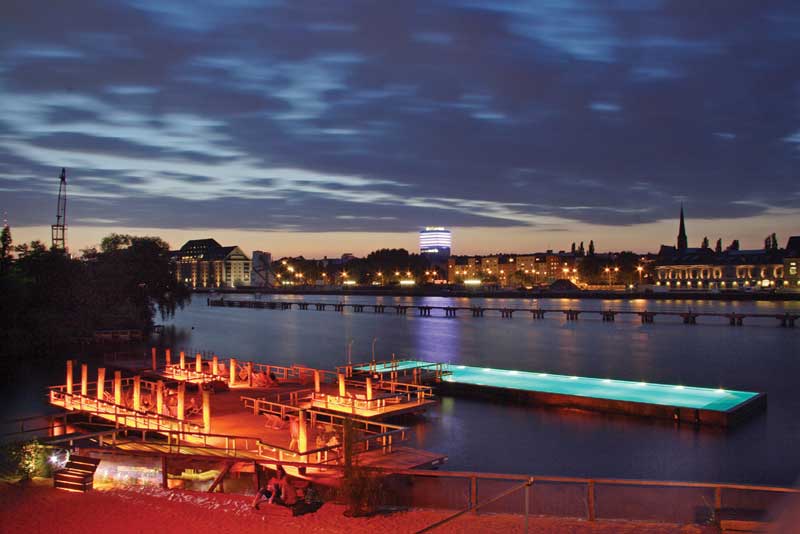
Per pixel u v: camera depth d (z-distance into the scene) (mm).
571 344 95750
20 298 82375
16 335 79938
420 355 84375
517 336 109250
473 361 77875
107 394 44812
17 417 45000
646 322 133000
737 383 59906
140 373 60312
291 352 89688
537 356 82188
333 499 23250
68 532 16500
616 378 63812
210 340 104625
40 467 22875
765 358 77688
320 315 172250
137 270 108312
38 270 96000
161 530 16703
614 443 37469
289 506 18625
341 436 27922
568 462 34156
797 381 60812
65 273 97625
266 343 100562
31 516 17719
